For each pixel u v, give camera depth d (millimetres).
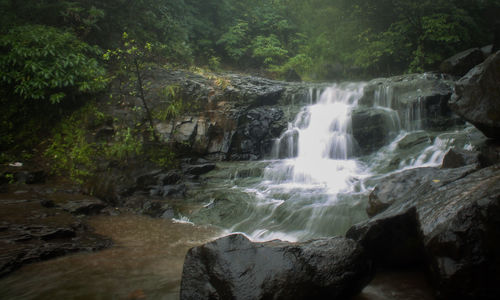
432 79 8281
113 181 6441
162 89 8109
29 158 7086
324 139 7629
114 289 3131
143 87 8125
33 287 3143
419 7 11461
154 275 3436
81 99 8039
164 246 4289
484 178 2910
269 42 13414
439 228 2557
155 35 10234
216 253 2832
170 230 4914
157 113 7793
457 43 12031
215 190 6219
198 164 7191
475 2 12836
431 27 11109
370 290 2936
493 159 4953
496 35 11109
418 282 3047
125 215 5535
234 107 7973
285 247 2801
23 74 7281
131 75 8297
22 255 3631
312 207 5070
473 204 2447
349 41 13680
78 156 6930
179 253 4059
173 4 11219
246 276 2629
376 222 3240
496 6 13258
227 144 7629
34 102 7883
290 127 8047
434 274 2527
